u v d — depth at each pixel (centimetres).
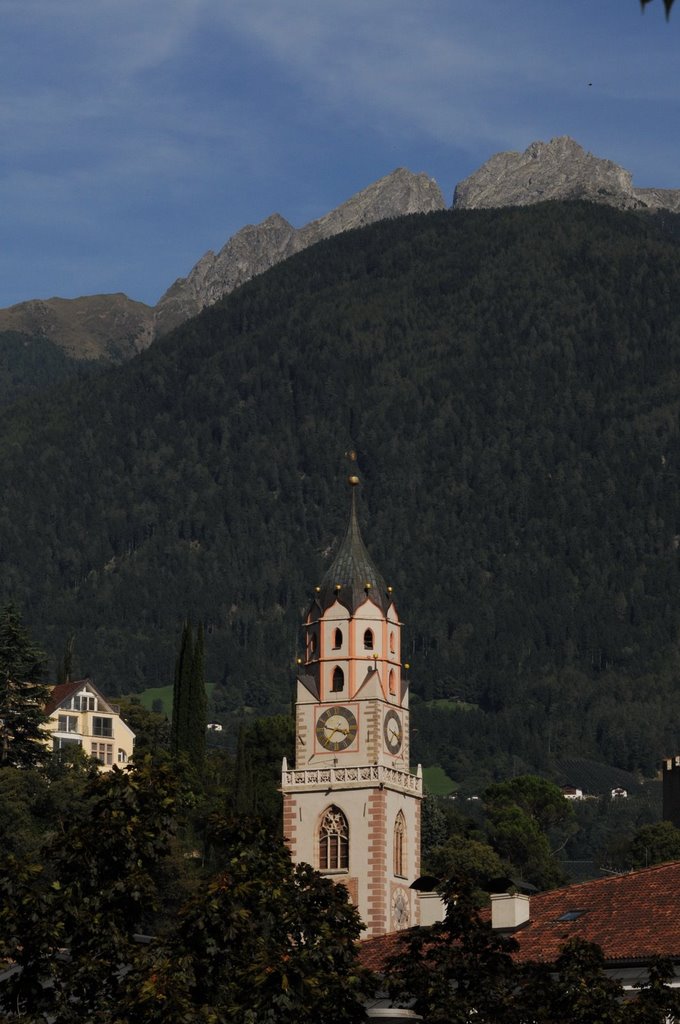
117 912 9050
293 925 9262
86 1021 8675
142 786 9356
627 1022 8894
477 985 9212
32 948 8838
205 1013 8556
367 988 9162
